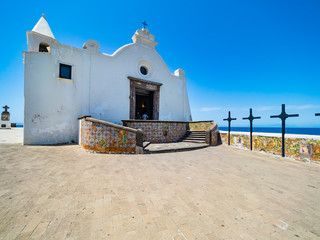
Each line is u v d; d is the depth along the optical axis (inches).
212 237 76.2
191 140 414.9
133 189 130.0
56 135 375.6
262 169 192.4
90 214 93.3
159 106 572.4
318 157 210.8
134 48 525.0
